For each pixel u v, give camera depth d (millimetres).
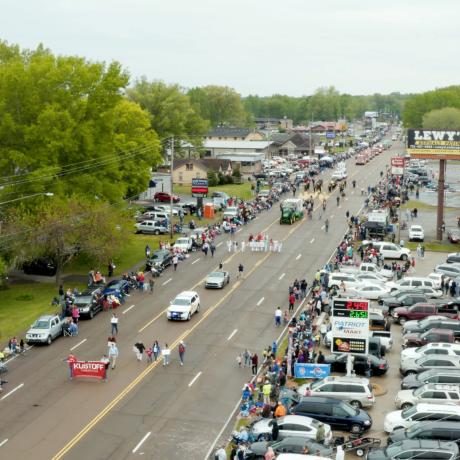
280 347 56719
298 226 107750
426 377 46594
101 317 64750
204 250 89312
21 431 41781
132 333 60125
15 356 54719
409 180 156250
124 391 47969
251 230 104812
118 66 84500
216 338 59000
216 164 162750
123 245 76812
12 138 79312
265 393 45188
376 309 61875
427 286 71438
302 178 158750
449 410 40312
